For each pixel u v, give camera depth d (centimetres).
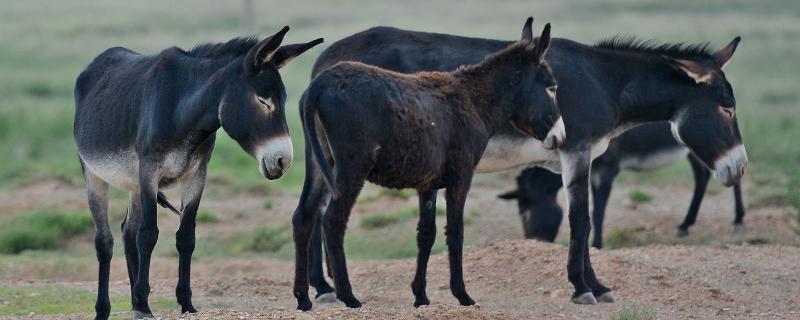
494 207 4203
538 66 2305
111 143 2155
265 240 3831
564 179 2566
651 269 2723
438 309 2003
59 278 3206
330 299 2500
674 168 5009
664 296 2502
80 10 16438
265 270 3300
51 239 3841
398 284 2769
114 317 2202
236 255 3728
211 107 2020
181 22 14450
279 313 1973
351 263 3058
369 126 2012
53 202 4356
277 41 1981
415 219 3909
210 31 13250
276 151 1988
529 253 2820
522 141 2578
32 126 5731
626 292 2544
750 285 2662
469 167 2161
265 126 1989
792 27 12231
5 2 17962
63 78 8750
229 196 4522
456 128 2136
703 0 15888
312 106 2033
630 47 2706
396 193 4284
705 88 2652
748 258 2997
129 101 2133
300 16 14938
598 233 3503
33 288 2761
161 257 3634
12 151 5316
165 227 4000
